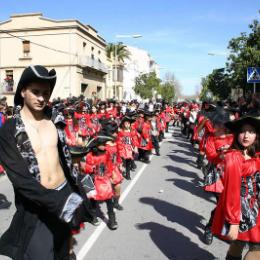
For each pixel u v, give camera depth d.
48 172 2.91
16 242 2.83
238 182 3.43
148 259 5.11
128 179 10.01
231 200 3.42
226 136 6.02
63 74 35.06
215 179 5.92
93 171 6.05
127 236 5.92
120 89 55.22
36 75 2.79
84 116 14.53
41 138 2.95
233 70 24.03
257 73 12.85
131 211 7.19
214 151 6.01
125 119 9.83
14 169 2.69
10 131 2.78
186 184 9.53
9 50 35.81
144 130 12.49
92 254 5.24
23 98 2.97
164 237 5.89
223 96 39.53
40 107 2.91
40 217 2.84
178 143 18.72
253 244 3.59
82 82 36.88
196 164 12.54
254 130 3.58
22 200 2.84
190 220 6.70
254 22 21.36
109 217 6.21
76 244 5.57
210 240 5.62
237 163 3.47
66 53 34.75
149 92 60.81
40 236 2.81
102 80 43.62
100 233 6.03
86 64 36.44
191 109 19.55
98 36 41.69
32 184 2.66
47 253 2.79
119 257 5.16
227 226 3.49
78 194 2.95
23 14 35.12
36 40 35.25
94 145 6.00
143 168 11.74
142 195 8.40
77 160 4.21
